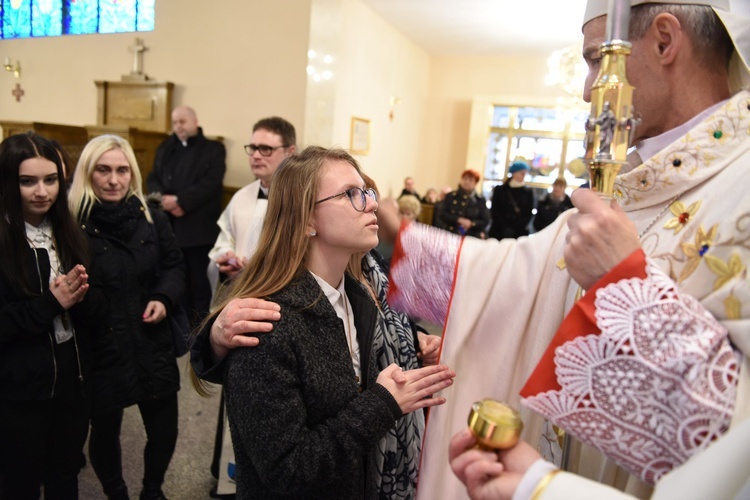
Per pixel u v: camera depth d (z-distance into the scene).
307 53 4.05
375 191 1.08
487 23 5.81
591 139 0.60
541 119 7.55
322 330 0.96
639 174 0.73
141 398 1.76
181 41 4.35
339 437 0.87
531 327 0.85
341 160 1.03
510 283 0.87
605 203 0.60
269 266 1.00
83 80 4.71
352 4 5.03
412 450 1.13
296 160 1.03
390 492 1.10
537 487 0.52
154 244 1.87
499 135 7.75
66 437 1.62
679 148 0.70
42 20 4.73
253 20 4.16
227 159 4.33
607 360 0.56
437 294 0.90
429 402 0.90
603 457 0.72
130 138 3.88
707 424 0.51
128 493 2.01
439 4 5.28
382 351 1.14
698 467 0.47
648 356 0.54
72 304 1.48
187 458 2.31
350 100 5.27
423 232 0.94
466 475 0.56
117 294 1.71
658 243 0.69
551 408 0.59
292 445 0.86
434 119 7.86
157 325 1.83
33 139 1.50
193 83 4.35
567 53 4.16
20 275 1.46
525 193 5.53
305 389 0.91
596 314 0.57
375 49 5.75
